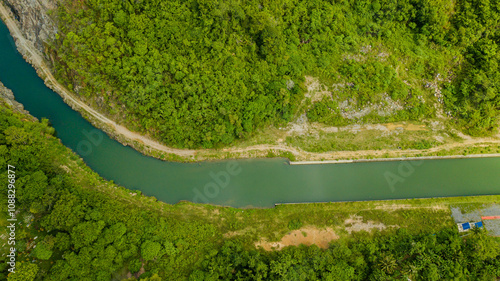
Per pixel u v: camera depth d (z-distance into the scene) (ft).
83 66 187.01
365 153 208.54
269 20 196.24
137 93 187.52
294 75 207.41
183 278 167.22
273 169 204.44
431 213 196.85
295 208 194.49
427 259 175.52
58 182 169.68
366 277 176.76
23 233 159.33
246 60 203.00
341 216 193.26
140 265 167.12
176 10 184.65
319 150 207.10
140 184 192.75
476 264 177.68
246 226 187.42
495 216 198.39
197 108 194.39
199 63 192.13
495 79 207.82
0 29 205.36
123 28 183.83
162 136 196.34
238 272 166.91
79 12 182.80
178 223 180.96
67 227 162.30
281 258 171.12
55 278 150.92
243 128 200.75
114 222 171.53
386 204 198.29
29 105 197.26
